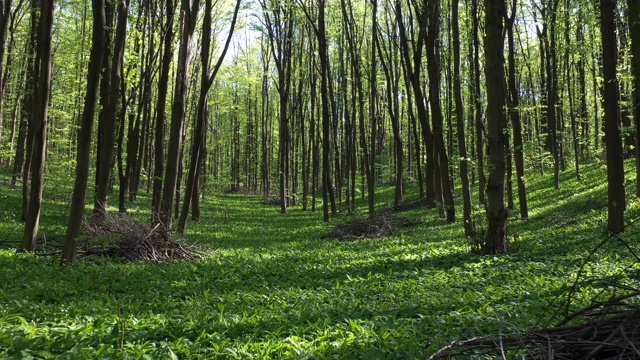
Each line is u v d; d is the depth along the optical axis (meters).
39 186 12.13
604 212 18.00
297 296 8.06
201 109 18.70
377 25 28.23
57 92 30.03
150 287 8.71
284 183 35.69
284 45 32.94
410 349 4.93
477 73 21.47
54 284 8.21
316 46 35.78
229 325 5.89
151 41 22.44
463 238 16.64
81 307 6.59
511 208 23.86
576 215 19.28
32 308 6.31
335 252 15.34
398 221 23.03
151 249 12.74
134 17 19.77
